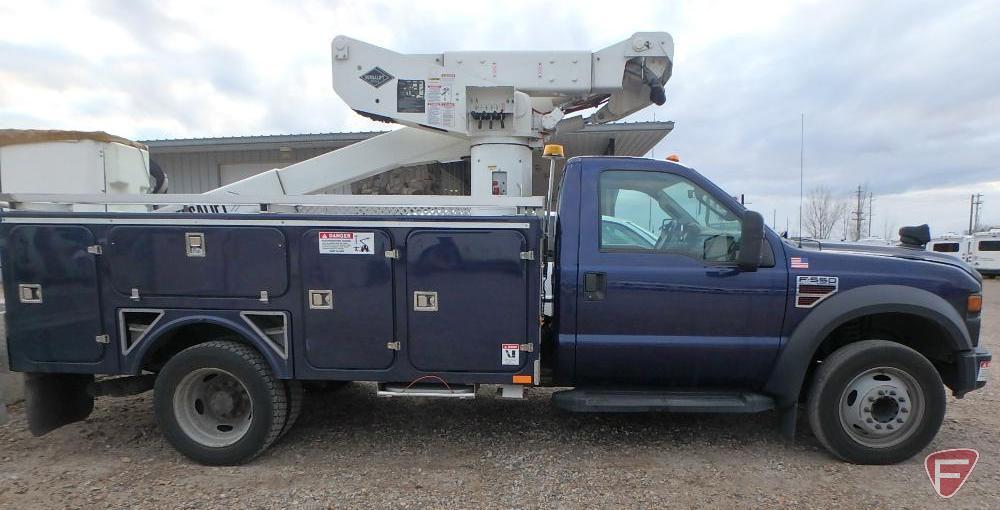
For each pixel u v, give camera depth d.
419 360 3.53
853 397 3.58
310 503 3.14
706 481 3.41
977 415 4.59
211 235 3.47
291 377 3.56
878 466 3.60
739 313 3.57
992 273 25.25
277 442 4.05
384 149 5.43
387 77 4.88
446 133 5.07
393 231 3.44
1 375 3.99
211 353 3.52
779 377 3.62
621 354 3.62
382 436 4.17
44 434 3.87
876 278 3.57
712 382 3.75
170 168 14.22
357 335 3.52
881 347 3.51
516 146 4.91
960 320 3.57
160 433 4.20
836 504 3.12
